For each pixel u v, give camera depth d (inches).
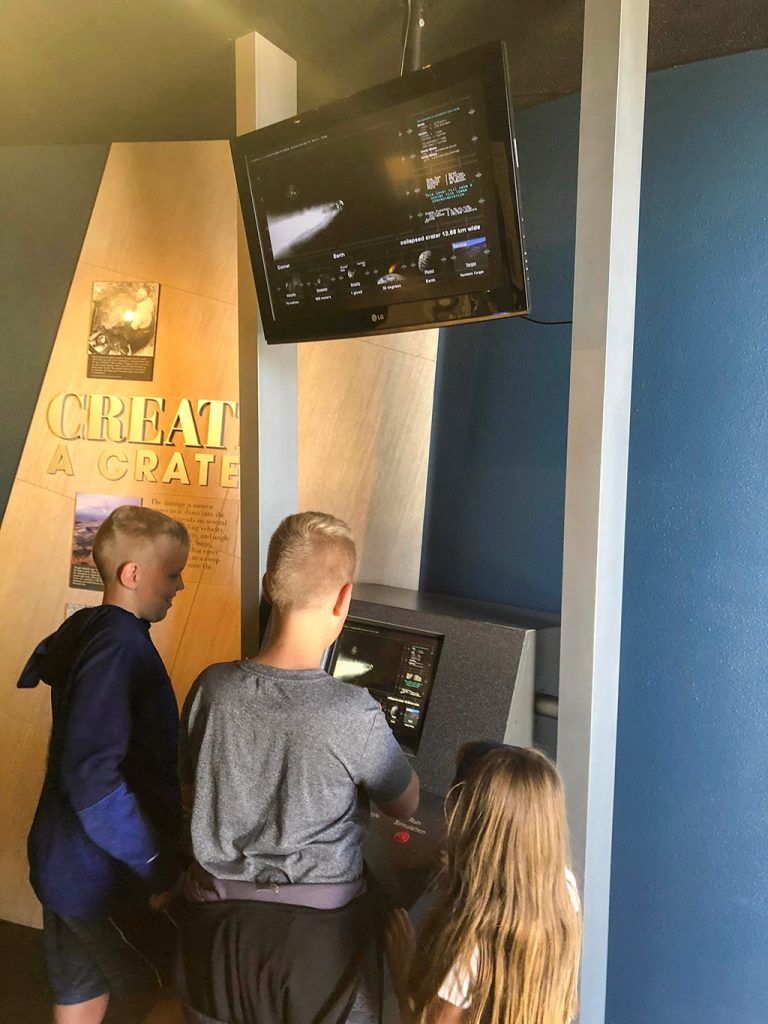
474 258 62.5
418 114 60.6
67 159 109.0
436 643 73.2
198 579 103.4
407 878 61.7
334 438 102.3
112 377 106.4
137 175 105.1
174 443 104.2
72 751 63.0
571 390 60.1
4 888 109.5
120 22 83.7
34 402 110.6
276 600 53.1
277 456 87.8
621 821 80.6
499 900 44.0
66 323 108.1
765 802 72.6
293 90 86.2
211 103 100.4
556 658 73.5
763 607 72.7
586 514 59.6
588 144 58.4
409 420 100.7
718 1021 75.1
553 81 86.4
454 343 99.6
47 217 109.8
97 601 106.6
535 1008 43.2
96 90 98.3
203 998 50.2
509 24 78.2
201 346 102.9
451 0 74.7
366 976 50.2
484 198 60.1
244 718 50.8
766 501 72.7
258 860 50.5
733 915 74.3
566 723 60.9
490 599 94.8
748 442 73.7
